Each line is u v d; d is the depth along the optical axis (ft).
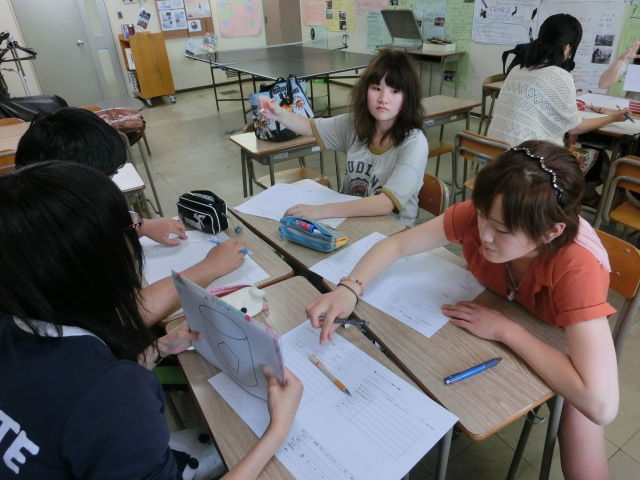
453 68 17.84
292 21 25.11
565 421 3.63
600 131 8.00
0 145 8.23
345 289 3.45
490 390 2.72
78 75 21.35
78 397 1.69
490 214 2.61
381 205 4.95
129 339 2.14
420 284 3.71
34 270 1.69
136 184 7.06
